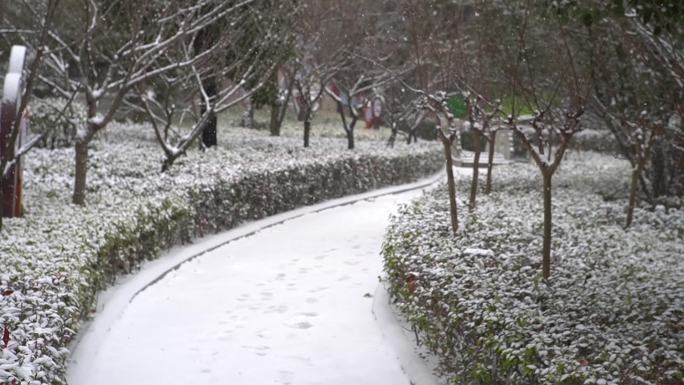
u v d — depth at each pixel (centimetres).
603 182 1438
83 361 596
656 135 1055
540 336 450
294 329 706
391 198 1620
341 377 594
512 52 934
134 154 1380
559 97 956
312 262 980
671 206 1191
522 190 1290
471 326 498
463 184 1344
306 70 2112
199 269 932
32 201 949
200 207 1093
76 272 627
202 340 670
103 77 1226
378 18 1870
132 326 700
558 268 672
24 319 492
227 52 1370
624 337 467
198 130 1251
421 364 604
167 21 1076
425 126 2611
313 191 1470
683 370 402
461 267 632
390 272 759
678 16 552
